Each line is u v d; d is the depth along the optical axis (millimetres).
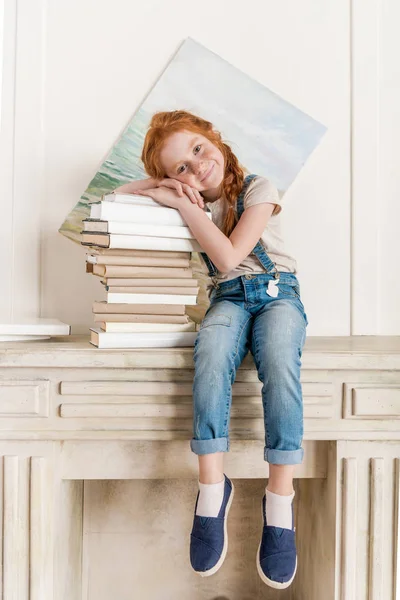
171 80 1869
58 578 1507
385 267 1934
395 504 1488
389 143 1924
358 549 1489
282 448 1346
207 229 1454
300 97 1909
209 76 1879
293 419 1348
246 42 1895
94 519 1871
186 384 1447
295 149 1901
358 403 1463
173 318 1513
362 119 1921
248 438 1472
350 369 1463
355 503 1484
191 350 1450
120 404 1441
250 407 1470
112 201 1473
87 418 1444
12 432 1441
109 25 1875
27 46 1858
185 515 1883
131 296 1479
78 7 1871
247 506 1906
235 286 1570
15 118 1854
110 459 1496
